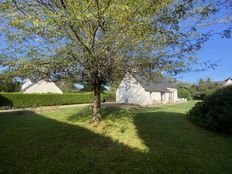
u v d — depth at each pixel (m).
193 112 11.01
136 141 7.39
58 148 6.77
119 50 8.04
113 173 4.91
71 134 8.52
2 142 7.59
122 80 10.27
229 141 7.40
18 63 6.86
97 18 4.41
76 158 5.88
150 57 8.40
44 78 8.29
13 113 17.72
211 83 45.50
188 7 3.72
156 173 4.86
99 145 7.01
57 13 4.02
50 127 10.17
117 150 6.47
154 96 31.12
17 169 5.20
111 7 4.38
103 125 9.93
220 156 5.90
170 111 16.17
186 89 43.06
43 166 5.36
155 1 3.83
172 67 8.45
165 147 6.70
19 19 4.72
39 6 5.12
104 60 7.83
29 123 11.74
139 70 9.00
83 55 7.16
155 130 9.02
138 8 3.97
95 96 10.32
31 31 5.75
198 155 5.98
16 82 7.84
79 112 16.11
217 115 8.70
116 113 14.52
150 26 4.02
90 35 7.11
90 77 8.86
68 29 6.45
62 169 5.15
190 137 7.91
